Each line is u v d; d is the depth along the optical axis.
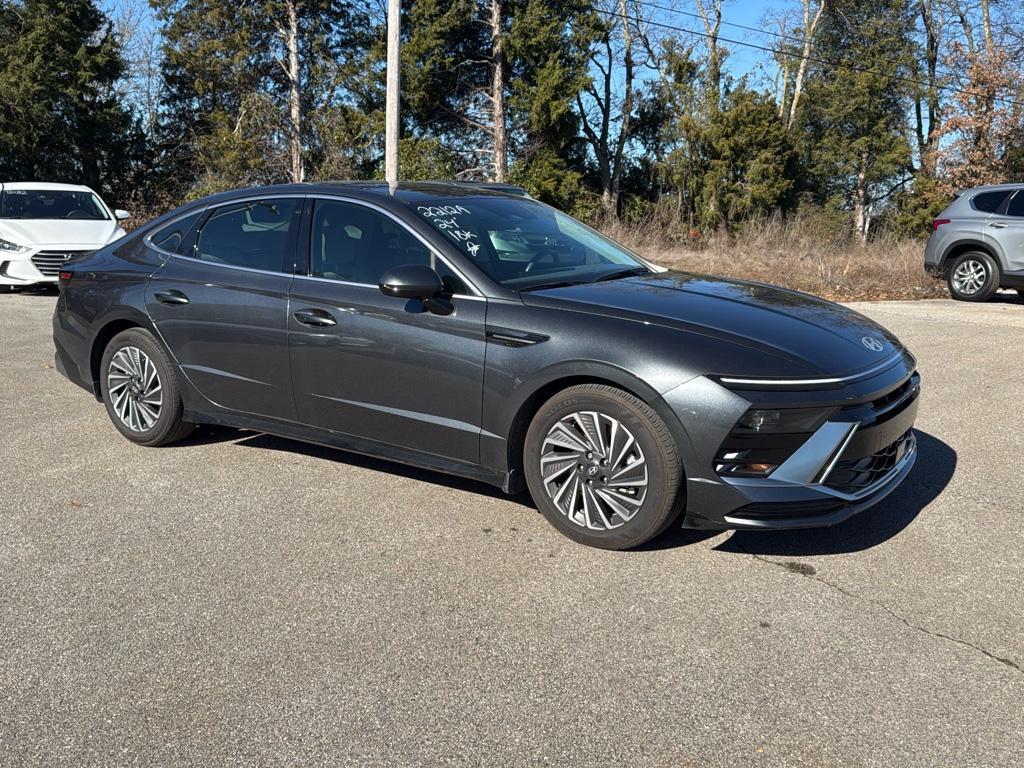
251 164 33.00
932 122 39.22
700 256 18.53
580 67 32.56
